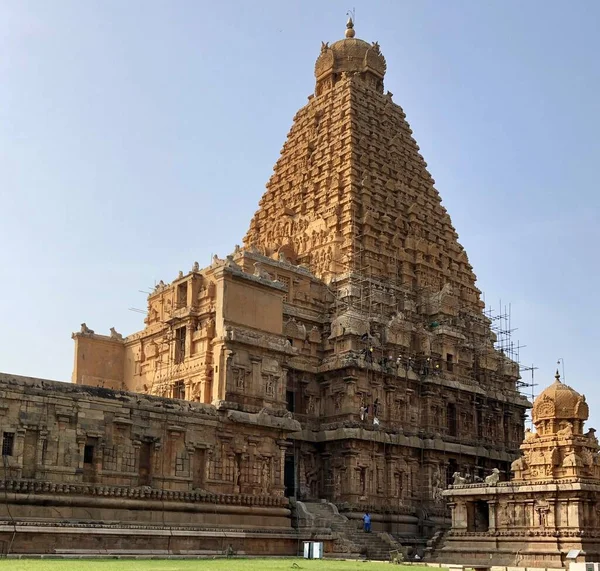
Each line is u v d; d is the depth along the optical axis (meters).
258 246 99.31
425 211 105.44
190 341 73.75
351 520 75.38
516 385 102.06
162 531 55.56
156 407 60.69
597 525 63.03
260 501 66.06
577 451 65.31
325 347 86.62
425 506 83.62
